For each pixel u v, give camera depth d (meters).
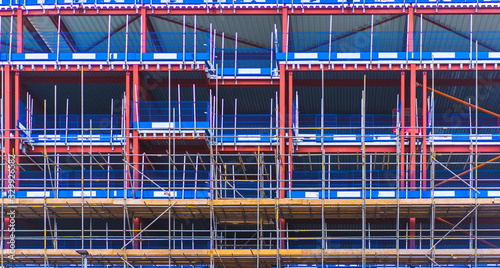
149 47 43.75
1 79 41.00
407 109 41.66
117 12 40.19
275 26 40.91
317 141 40.00
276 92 39.53
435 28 43.12
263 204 33.50
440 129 43.94
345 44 43.50
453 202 33.06
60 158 42.66
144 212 35.66
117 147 40.22
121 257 33.06
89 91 44.41
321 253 32.69
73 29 43.41
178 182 41.56
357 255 32.75
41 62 39.44
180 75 40.44
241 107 45.75
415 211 34.88
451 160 42.06
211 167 34.41
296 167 43.91
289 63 39.19
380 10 39.75
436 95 44.56
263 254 33.03
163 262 34.84
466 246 42.38
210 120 40.00
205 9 40.25
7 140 38.38
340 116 45.41
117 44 44.22
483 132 43.88
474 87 43.41
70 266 35.00
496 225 42.09
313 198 35.78
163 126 39.06
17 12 40.28
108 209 34.91
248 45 44.53
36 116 44.06
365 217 35.84
